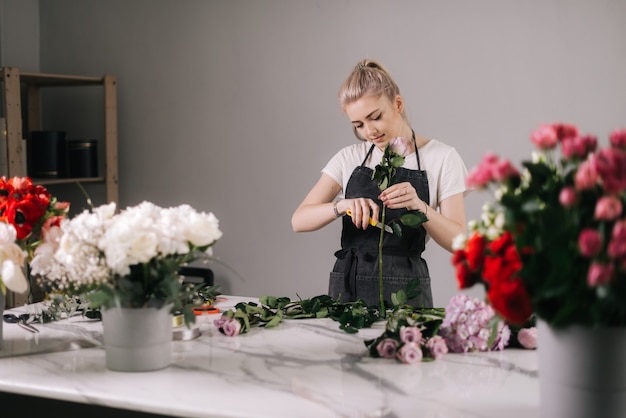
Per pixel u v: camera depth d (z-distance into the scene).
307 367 1.67
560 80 3.61
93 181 4.39
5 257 1.74
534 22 3.63
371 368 1.66
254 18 4.15
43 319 2.15
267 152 4.19
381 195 2.36
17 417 1.89
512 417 1.33
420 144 2.76
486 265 1.24
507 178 1.22
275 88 4.14
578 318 1.19
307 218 2.66
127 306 1.61
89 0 4.53
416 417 1.34
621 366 1.21
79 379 1.60
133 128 4.48
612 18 3.50
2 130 3.92
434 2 3.79
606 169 1.11
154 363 1.65
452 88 3.79
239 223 4.29
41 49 4.66
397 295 2.02
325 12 4.00
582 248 1.11
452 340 1.78
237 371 1.64
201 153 4.34
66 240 1.60
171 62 4.36
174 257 1.65
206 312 2.26
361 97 2.55
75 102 4.63
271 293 4.23
